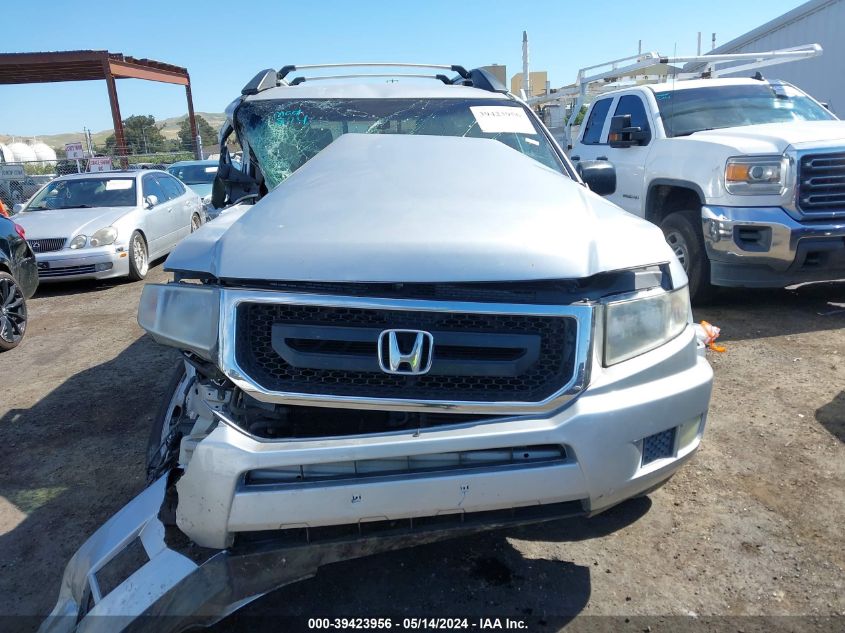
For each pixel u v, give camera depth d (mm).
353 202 2529
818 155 5348
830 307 6141
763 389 4367
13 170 19188
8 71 24344
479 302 2137
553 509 2215
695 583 2656
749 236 5512
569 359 2164
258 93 4043
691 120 6844
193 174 15305
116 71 23594
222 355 2186
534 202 2547
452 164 2850
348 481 2064
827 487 3234
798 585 2611
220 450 2082
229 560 2156
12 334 6398
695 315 6051
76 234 8883
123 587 2229
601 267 2217
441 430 2094
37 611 2707
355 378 2172
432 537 2291
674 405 2320
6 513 3426
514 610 2555
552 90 15359
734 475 3389
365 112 3838
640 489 2309
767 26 14312
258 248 2275
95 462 3930
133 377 5359
